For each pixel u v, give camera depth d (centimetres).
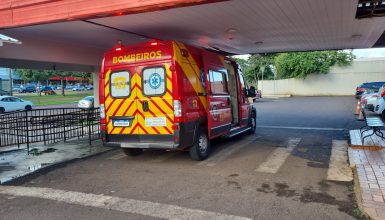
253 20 838
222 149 895
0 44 810
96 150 922
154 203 502
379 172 612
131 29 887
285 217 442
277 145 939
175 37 1034
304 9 743
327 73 3759
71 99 4431
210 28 918
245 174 648
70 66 1209
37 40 991
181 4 597
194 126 739
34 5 729
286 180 604
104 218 450
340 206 477
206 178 627
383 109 1481
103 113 781
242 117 1027
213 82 840
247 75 4744
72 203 509
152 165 739
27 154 879
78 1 679
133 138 748
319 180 599
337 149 863
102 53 1225
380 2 767
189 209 475
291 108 2252
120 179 634
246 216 448
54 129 1087
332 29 1000
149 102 723
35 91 6969
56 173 688
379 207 454
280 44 1274
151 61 721
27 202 517
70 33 913
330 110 2036
